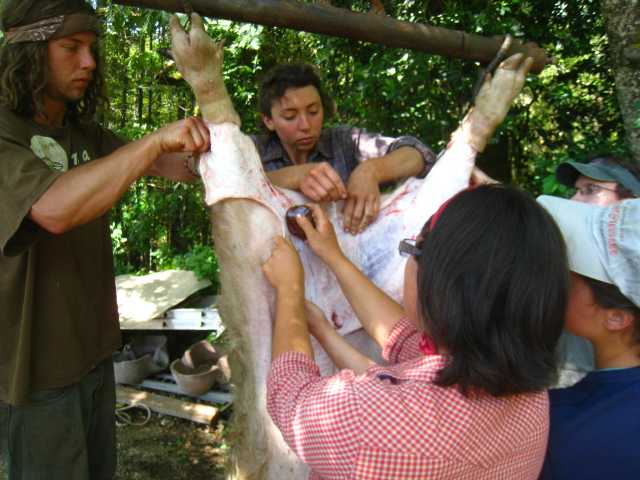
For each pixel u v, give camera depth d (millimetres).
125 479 3156
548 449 1188
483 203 962
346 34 1603
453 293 926
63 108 1793
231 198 1488
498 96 1704
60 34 1560
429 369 1002
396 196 1816
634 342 1163
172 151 1462
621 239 1080
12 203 1397
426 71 3451
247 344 1577
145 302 4160
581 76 4273
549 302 929
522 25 3740
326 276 1685
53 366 1766
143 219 5465
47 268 1729
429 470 927
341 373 1113
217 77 1438
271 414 1161
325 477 1036
